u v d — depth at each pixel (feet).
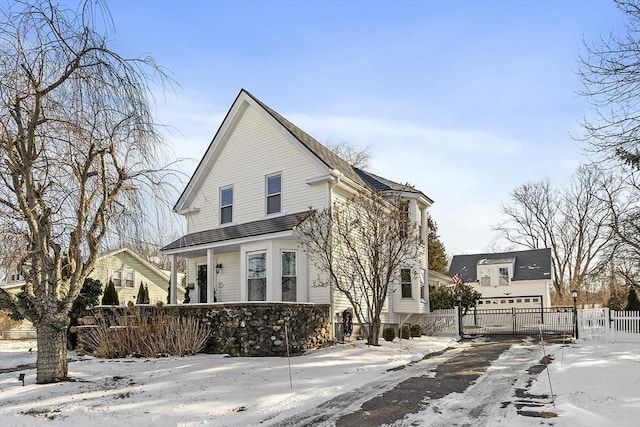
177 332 46.42
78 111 29.55
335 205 55.42
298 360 41.81
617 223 58.34
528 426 22.36
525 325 81.66
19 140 29.14
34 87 28.94
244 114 67.97
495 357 45.65
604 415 23.40
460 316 70.74
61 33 28.84
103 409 25.39
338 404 27.32
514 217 167.22
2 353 54.39
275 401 27.43
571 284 150.61
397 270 65.67
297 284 56.90
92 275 87.97
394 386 32.17
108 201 31.22
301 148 60.23
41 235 30.27
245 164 66.95
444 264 121.49
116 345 46.16
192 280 70.74
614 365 37.29
